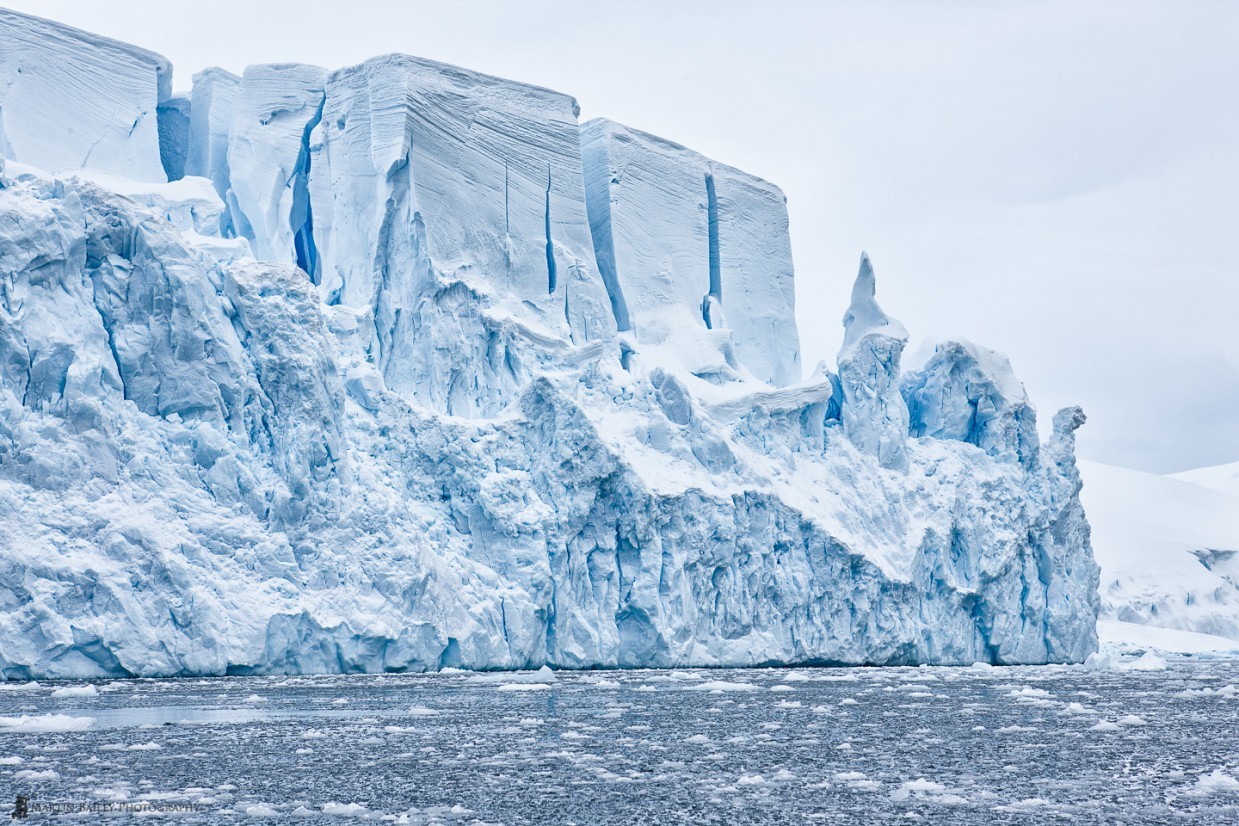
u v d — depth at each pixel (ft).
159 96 365.20
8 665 241.55
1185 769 146.61
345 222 354.13
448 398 335.67
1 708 199.21
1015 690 259.19
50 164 321.93
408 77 343.46
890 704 222.69
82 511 253.65
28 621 242.78
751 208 428.15
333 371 292.81
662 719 194.08
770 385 404.98
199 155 374.43
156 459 267.39
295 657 270.46
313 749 157.17
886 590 355.36
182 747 157.89
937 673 322.34
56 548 248.93
